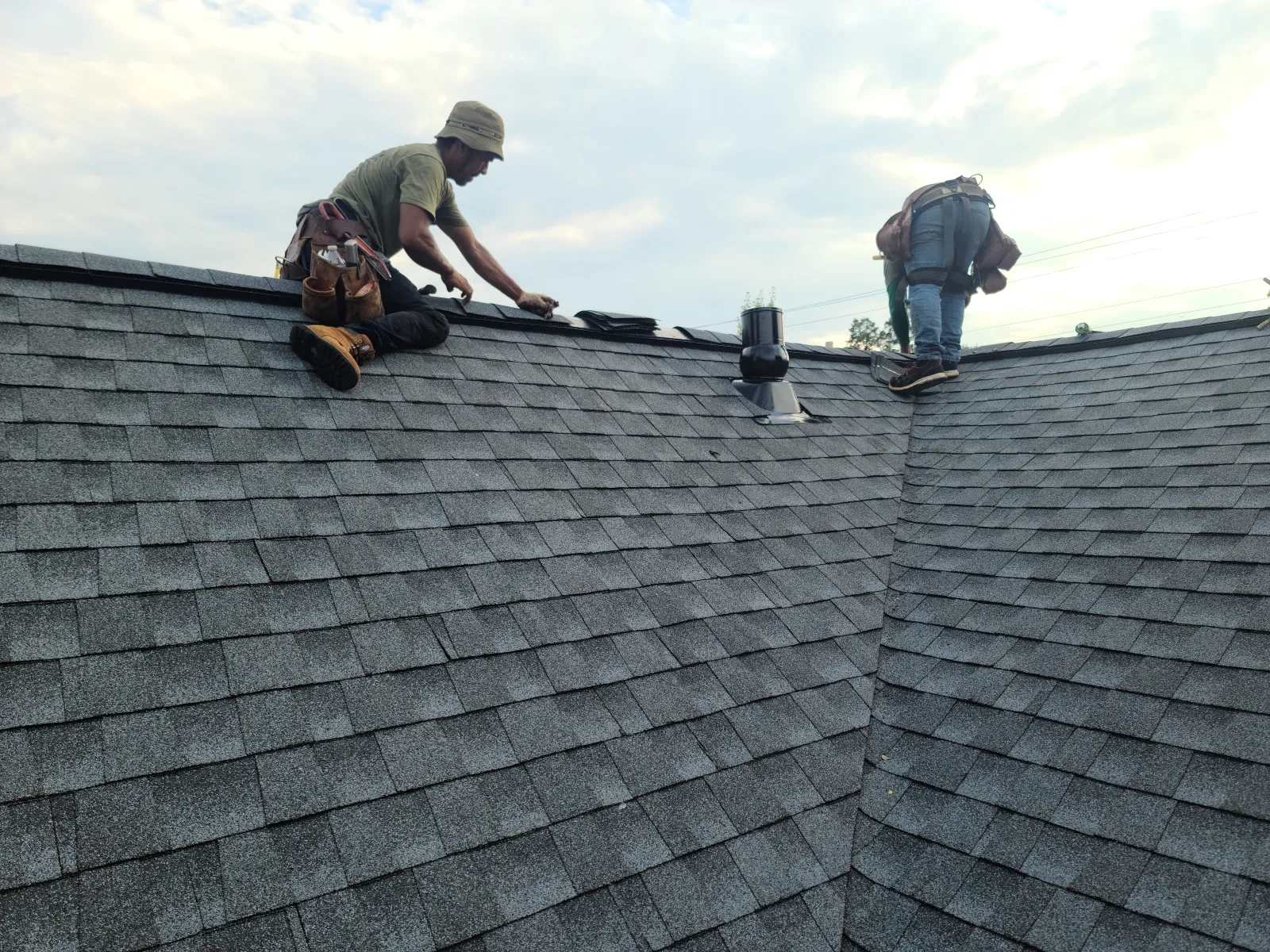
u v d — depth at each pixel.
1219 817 2.72
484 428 4.54
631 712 3.22
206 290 4.59
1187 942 2.42
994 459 5.78
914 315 7.50
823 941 2.73
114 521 3.10
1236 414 5.10
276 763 2.54
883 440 6.45
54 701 2.46
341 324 4.69
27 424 3.37
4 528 2.90
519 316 5.80
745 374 6.38
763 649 3.81
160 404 3.75
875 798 3.28
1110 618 3.78
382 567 3.38
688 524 4.50
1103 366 6.73
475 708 2.97
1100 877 2.69
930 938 2.71
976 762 3.29
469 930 2.35
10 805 2.19
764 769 3.23
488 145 5.07
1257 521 4.05
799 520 4.95
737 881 2.79
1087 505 4.76
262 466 3.65
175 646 2.75
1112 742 3.14
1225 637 3.41
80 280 4.28
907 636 4.18
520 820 2.68
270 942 2.15
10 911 2.01
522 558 3.74
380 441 4.10
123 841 2.22
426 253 4.88
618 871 2.66
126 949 2.03
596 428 5.02
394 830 2.50
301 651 2.91
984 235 7.59
